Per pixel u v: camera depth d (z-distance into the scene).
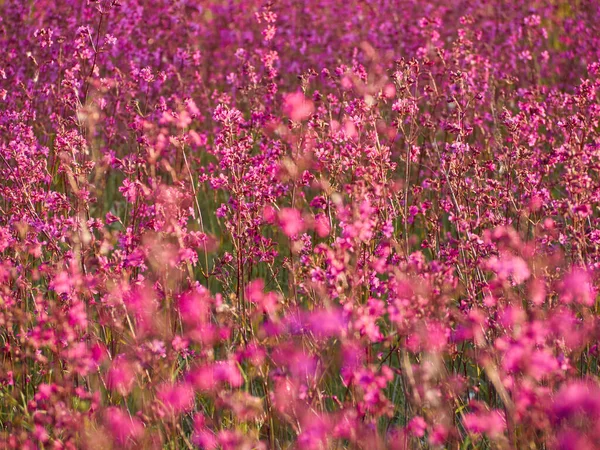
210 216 6.93
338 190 4.98
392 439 3.51
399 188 4.76
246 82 8.59
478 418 3.51
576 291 3.79
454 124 5.36
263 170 5.01
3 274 4.21
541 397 3.19
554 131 6.63
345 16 11.02
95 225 4.99
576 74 9.41
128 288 4.04
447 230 6.64
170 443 3.84
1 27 8.78
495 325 3.93
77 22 8.62
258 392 4.58
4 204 5.92
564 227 4.58
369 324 3.41
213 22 11.08
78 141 5.16
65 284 4.05
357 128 5.02
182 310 3.88
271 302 3.79
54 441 3.56
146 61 8.54
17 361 4.55
